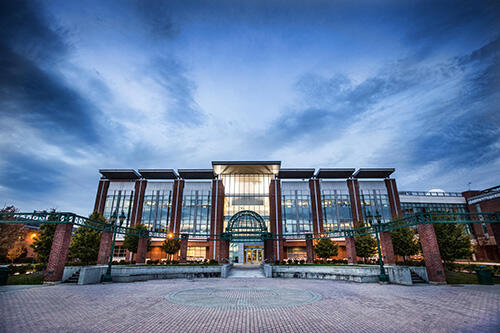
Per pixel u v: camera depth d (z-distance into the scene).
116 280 20.30
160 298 12.56
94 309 10.06
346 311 9.81
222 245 34.31
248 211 34.22
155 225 49.41
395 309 10.13
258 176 54.41
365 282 19.86
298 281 20.97
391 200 50.38
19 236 36.94
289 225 48.62
